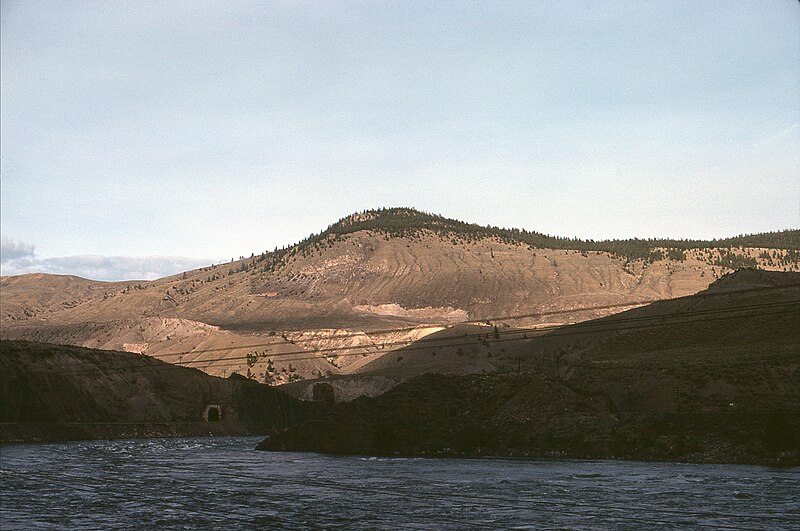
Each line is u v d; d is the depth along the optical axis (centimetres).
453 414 14425
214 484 9775
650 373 15100
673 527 6750
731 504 7669
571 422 13250
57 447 15500
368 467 11312
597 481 9300
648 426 12525
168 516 7706
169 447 15888
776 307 19425
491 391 14725
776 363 14925
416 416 14438
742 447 11369
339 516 7562
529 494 8488
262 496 8781
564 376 17088
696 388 14288
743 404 13562
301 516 7600
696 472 9988
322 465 11731
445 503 8088
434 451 13262
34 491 9312
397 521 7275
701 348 18138
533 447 12862
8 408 18238
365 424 14488
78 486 9712
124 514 7831
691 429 12162
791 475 9600
